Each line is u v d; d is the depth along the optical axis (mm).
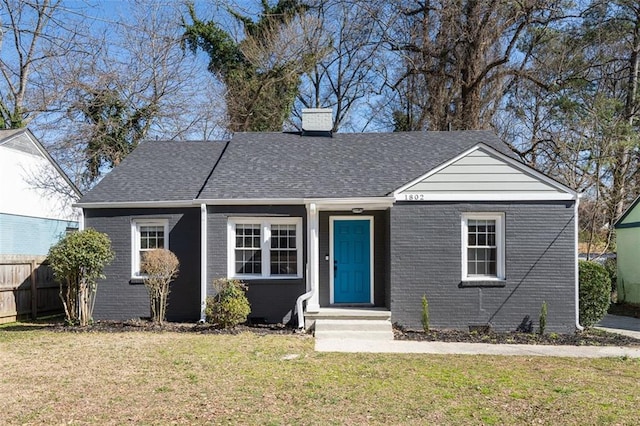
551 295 12406
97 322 13117
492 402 6703
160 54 25156
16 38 22141
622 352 10289
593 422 5992
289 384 7430
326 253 13688
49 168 18562
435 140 15977
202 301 12945
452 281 12430
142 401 6582
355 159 14930
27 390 7043
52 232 18703
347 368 8461
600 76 23609
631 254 17516
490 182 12531
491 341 11305
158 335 11367
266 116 28141
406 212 12547
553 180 12453
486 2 22625
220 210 13289
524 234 12477
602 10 22500
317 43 28547
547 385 7551
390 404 6562
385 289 13406
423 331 12133
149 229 13773
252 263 13414
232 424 5781
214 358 9047
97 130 23438
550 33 23516
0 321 13766
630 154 22422
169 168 15211
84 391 7008
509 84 25156
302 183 13750
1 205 15922
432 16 24875
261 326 12672
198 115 26312
